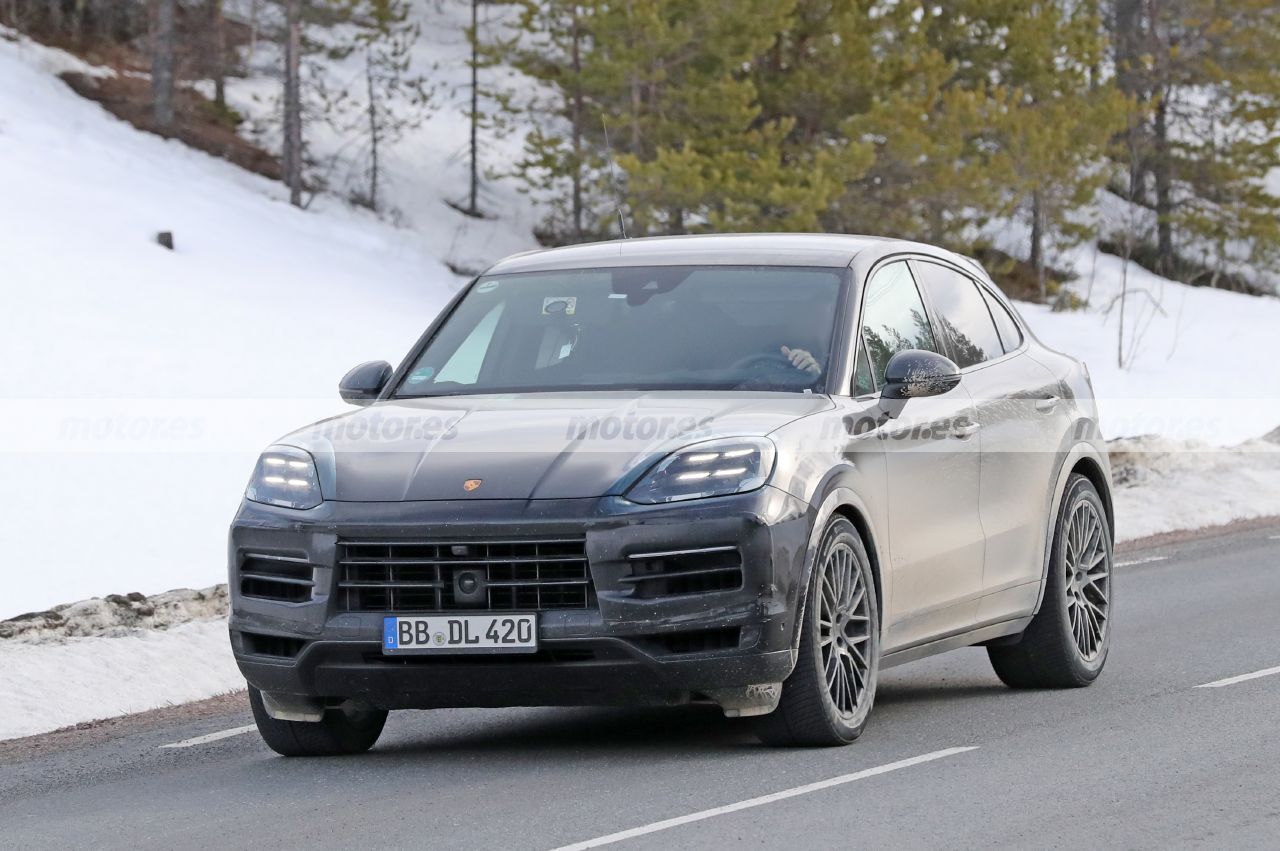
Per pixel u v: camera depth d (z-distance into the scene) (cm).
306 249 12169
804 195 11338
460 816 1688
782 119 12144
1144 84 17812
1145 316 15350
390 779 1919
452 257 14025
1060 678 2541
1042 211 14875
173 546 6062
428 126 16762
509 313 2288
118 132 13525
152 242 10931
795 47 13400
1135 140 16850
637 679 1828
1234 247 18662
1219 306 16212
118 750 2339
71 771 2189
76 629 3528
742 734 2098
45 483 6731
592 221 13800
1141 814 1617
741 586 1833
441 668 1847
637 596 1820
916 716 2267
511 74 14262
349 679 1878
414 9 19825
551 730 2242
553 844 1546
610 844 1534
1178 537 5141
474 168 15300
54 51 14800
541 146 13375
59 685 3011
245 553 1956
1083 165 15012
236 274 10781
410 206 14900
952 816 1619
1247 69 17688
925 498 2192
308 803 1811
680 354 2145
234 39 16550
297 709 1967
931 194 13000
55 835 1742
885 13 13888
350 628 1862
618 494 1838
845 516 2022
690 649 1841
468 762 2006
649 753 1998
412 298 11762
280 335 9744
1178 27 17875
